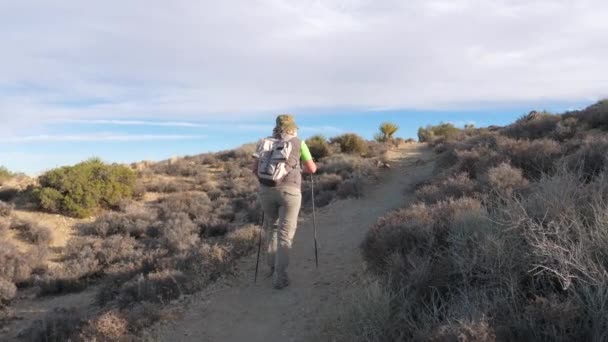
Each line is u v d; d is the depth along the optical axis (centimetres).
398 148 2588
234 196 1662
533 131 1491
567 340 281
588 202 416
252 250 784
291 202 582
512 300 330
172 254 888
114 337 505
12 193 1639
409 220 592
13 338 716
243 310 553
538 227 375
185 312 568
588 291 301
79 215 1491
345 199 1255
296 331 478
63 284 957
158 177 2059
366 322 379
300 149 592
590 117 1409
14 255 1073
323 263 688
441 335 296
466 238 430
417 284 416
